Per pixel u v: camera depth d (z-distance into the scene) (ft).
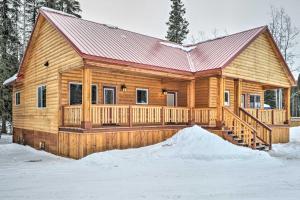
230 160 33.81
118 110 40.52
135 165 30.96
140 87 53.72
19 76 56.80
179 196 19.62
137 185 22.57
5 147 51.19
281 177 25.48
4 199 19.03
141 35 59.67
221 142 38.11
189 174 26.68
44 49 48.91
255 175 26.30
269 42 58.75
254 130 43.47
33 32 50.80
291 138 66.59
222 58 48.88
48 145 45.29
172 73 46.50
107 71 47.21
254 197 19.40
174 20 121.29
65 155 40.06
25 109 56.13
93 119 37.93
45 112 46.88
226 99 60.85
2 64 69.15
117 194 20.07
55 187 21.98
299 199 18.95
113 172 27.61
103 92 48.75
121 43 47.98
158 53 51.26
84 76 37.11
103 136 38.42
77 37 41.55
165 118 45.96
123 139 40.45
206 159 34.12
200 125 47.96
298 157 38.73
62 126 42.14
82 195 19.84
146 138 43.06
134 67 42.09
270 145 46.11
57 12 50.78
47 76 47.11
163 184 22.89
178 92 59.57
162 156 35.22
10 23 82.48
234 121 45.57
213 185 22.58
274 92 123.54
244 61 51.85
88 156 35.14
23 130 56.59
